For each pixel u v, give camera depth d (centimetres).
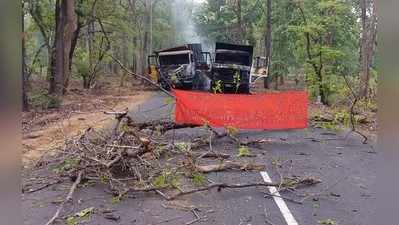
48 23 2962
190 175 820
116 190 713
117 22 3662
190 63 3152
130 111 1886
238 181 797
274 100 1268
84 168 767
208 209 648
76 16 2931
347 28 3028
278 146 1146
